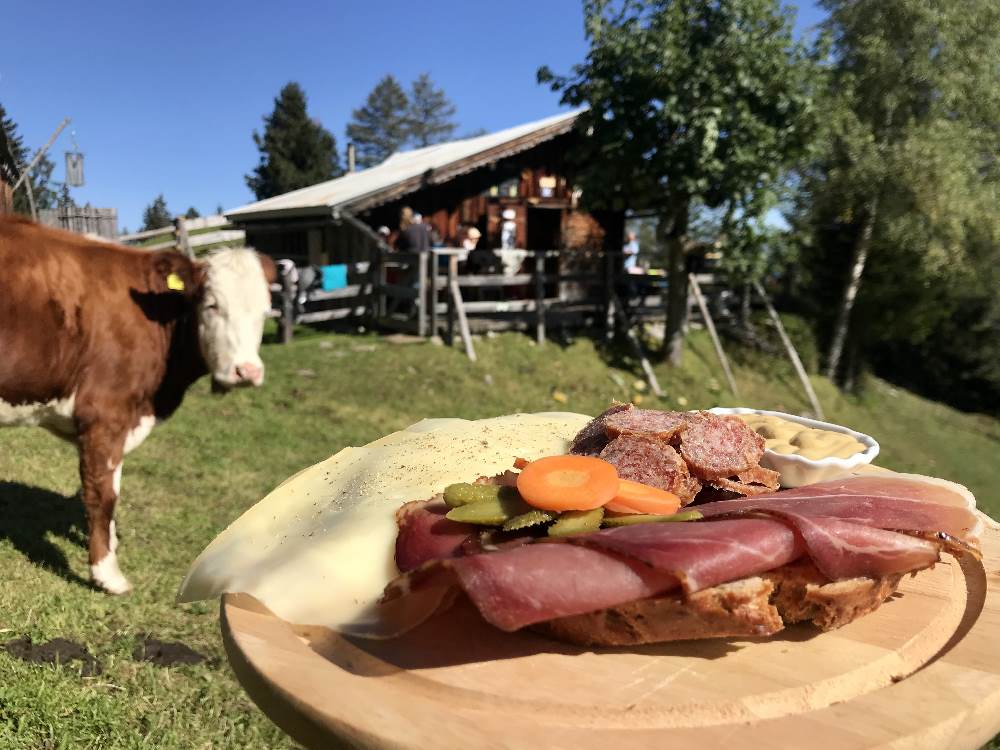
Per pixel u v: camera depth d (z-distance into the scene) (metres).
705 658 1.31
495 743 1.07
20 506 5.04
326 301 12.77
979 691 1.21
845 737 1.08
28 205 12.85
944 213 13.74
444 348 11.24
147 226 49.34
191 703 3.23
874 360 19.86
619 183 10.82
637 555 1.23
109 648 3.55
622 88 10.23
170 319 4.25
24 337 3.77
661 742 1.07
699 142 9.84
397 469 1.88
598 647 1.34
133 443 4.25
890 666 1.32
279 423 7.83
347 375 9.80
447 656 1.31
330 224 12.98
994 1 14.09
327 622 1.35
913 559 1.38
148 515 5.25
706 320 13.33
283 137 46.25
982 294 16.28
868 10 14.34
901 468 12.47
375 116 79.38
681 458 1.75
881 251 15.39
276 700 1.21
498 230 13.70
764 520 1.38
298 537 1.65
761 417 2.59
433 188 13.12
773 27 9.87
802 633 1.41
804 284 16.55
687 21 9.97
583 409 10.48
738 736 1.09
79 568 4.38
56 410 4.00
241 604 1.50
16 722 2.89
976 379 19.20
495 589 1.19
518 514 1.48
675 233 12.06
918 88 14.43
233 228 17.78
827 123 10.84
